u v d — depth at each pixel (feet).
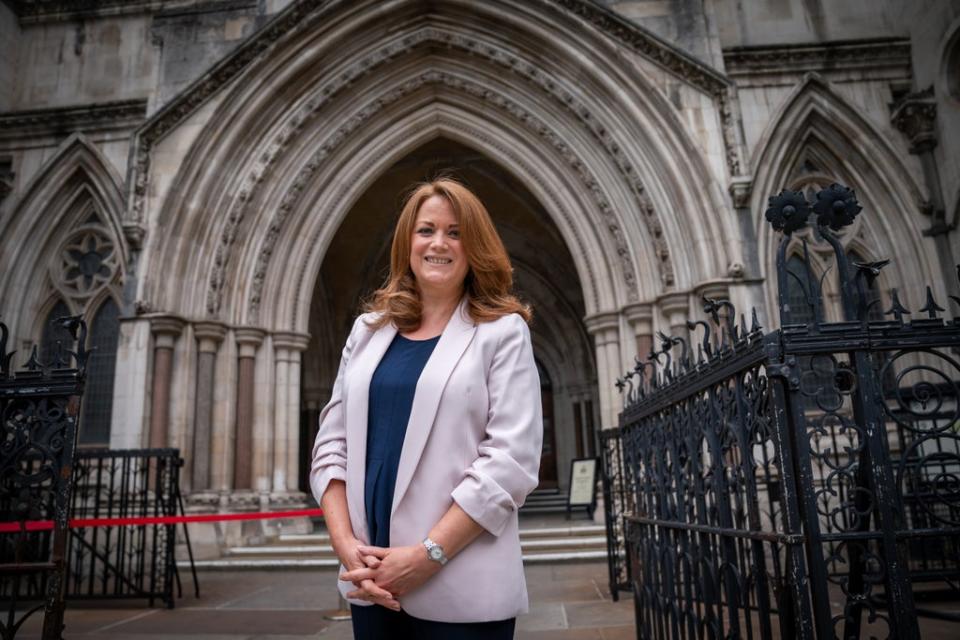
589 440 65.72
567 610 19.17
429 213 6.09
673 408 11.34
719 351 9.05
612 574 20.54
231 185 37.52
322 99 39.09
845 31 38.86
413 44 39.65
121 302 37.50
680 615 11.18
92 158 39.19
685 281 34.96
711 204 34.22
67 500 9.94
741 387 8.50
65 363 10.41
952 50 34.35
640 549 13.85
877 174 36.14
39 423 10.21
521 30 38.22
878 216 36.35
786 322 7.50
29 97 41.37
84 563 31.55
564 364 68.44
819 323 7.48
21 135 40.06
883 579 7.06
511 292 6.28
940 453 7.41
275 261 38.58
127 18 42.22
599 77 36.88
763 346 7.50
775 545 7.49
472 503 4.89
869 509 7.25
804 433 7.20
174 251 35.73
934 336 7.46
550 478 68.49
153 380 34.17
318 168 39.73
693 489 10.50
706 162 34.55
